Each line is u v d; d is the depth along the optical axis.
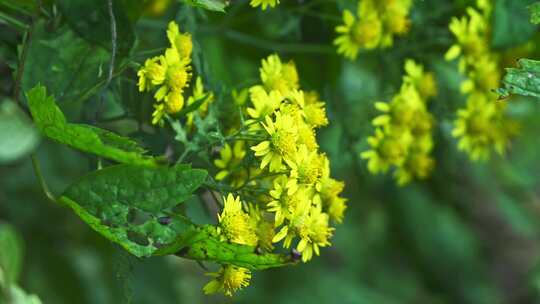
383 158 0.64
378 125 0.66
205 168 0.54
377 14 0.64
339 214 0.54
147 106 0.56
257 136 0.52
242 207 0.52
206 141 0.53
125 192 0.48
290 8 0.66
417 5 0.67
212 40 0.71
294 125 0.52
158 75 0.52
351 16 0.63
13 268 0.51
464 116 0.67
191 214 0.58
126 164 0.48
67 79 0.55
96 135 0.47
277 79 0.55
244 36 0.68
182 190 0.48
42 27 0.55
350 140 0.68
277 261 0.49
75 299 0.83
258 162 0.52
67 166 0.83
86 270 0.83
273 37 0.68
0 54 0.57
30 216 0.83
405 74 0.68
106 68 0.56
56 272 0.83
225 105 0.56
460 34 0.65
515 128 0.69
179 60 0.53
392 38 0.67
